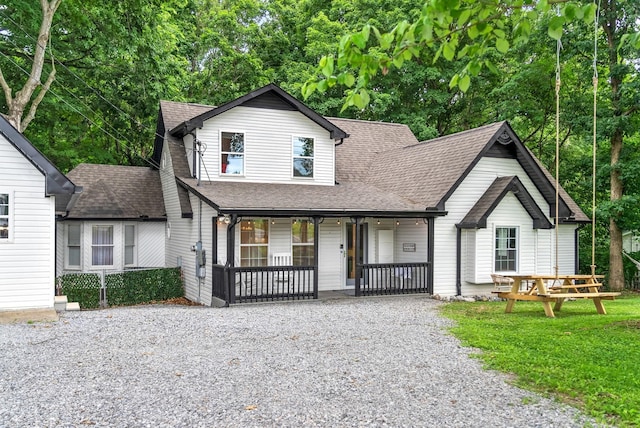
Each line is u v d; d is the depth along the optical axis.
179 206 15.53
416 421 4.75
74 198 13.02
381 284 14.07
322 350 7.50
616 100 17.47
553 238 15.85
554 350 7.31
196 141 14.18
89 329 9.06
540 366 6.50
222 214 12.16
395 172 17.00
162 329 9.09
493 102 26.06
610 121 16.89
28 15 16.66
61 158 22.25
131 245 16.48
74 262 15.53
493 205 14.37
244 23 31.53
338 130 15.92
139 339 8.24
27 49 18.09
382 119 26.14
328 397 5.40
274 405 5.17
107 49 16.92
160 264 17.02
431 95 25.38
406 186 15.73
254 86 26.78
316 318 10.37
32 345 7.79
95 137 24.00
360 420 4.77
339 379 6.04
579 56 18.56
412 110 26.56
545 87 21.34
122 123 22.31
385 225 16.03
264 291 14.16
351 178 17.19
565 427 4.60
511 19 5.44
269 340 8.19
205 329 9.10
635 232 20.12
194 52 27.20
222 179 14.60
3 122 10.51
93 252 15.60
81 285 13.75
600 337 8.20
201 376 6.16
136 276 14.65
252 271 12.60
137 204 16.72
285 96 15.12
